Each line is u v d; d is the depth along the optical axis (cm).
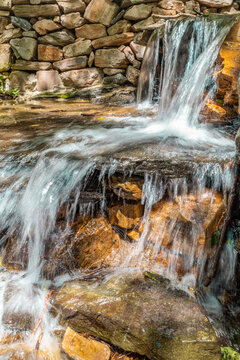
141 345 168
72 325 187
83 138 337
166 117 428
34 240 244
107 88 657
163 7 595
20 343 182
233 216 199
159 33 538
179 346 161
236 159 196
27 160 288
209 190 226
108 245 240
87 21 643
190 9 608
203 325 170
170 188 233
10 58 698
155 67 555
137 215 240
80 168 260
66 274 227
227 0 604
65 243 238
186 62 471
